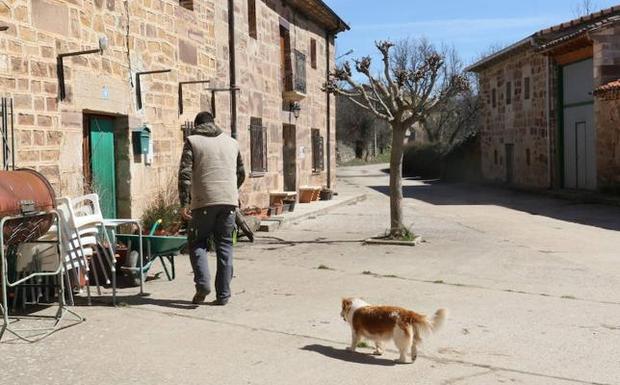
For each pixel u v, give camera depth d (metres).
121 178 10.00
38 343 5.05
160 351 4.93
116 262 7.39
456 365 4.76
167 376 4.40
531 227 14.41
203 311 6.16
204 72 12.74
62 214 6.04
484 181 34.12
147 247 7.22
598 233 13.35
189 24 12.09
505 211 18.80
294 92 18.03
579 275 8.48
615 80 21.00
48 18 8.13
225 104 13.82
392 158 11.53
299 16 19.33
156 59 10.86
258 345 5.13
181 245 7.16
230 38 14.04
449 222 15.44
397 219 11.50
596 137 21.61
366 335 4.92
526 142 28.09
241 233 11.98
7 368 4.48
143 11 10.44
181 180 6.24
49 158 8.12
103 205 9.59
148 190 10.55
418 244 11.27
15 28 7.58
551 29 25.02
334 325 5.74
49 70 8.14
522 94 28.50
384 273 8.38
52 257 6.06
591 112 22.75
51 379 4.28
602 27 20.98
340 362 4.77
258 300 6.67
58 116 8.29
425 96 11.23
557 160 25.14
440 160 40.75
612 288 7.66
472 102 48.19
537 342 5.37
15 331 5.36
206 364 4.66
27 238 5.64
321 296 6.91
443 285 7.64
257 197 15.87
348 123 63.09
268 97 16.73
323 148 22.30
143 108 10.44
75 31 8.66
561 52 24.12
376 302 6.67
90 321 5.71
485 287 7.58
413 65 41.94
